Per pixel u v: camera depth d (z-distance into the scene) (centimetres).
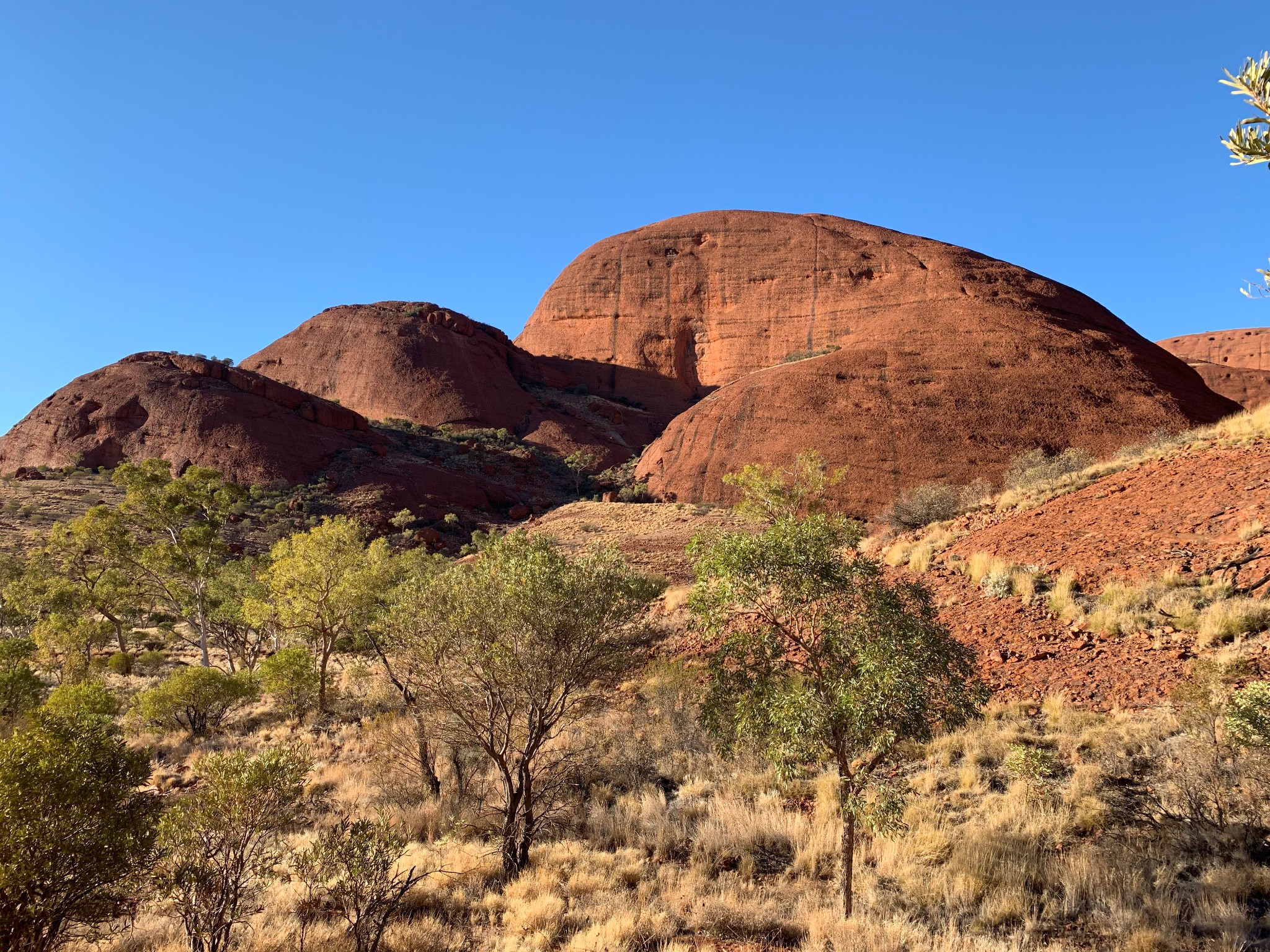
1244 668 857
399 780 1279
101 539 3225
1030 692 1045
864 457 5888
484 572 1009
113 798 668
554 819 1016
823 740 677
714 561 743
